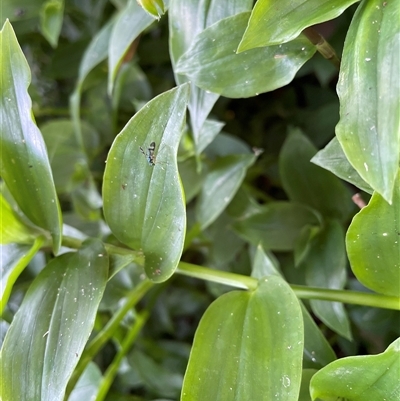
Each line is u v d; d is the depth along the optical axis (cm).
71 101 33
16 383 22
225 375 21
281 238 27
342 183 27
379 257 21
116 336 31
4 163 23
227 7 23
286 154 27
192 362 21
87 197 33
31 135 23
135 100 33
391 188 18
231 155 28
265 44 20
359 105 19
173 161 21
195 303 34
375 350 27
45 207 24
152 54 35
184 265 24
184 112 21
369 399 21
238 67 22
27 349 22
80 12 37
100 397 27
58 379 21
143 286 27
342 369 21
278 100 34
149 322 34
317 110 32
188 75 22
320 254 26
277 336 21
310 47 22
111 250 24
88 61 30
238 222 28
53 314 22
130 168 22
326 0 20
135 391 34
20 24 35
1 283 24
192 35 23
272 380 21
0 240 24
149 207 22
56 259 23
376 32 19
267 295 22
